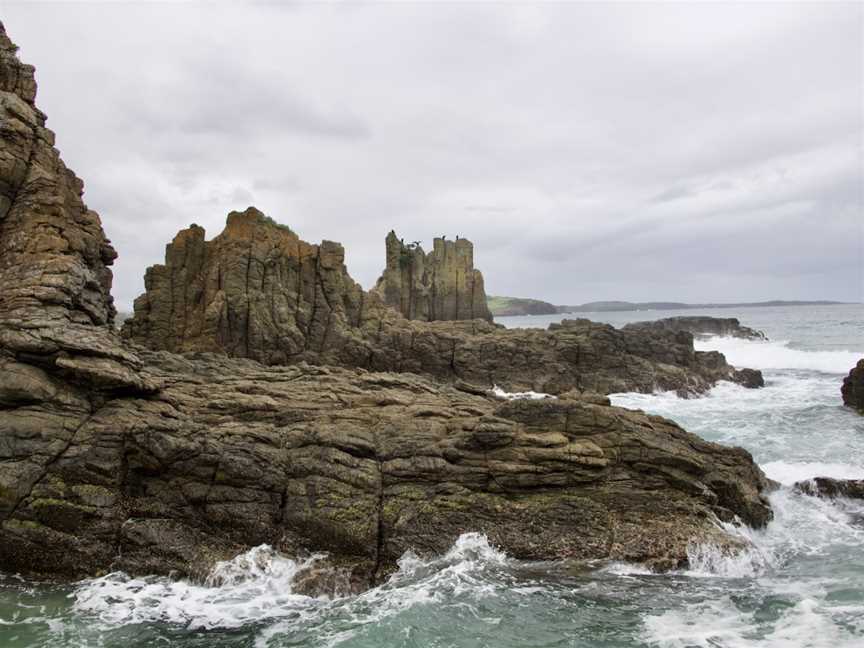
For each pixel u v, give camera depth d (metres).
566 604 18.50
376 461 23.14
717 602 18.61
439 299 102.38
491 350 57.00
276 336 52.09
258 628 17.48
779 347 94.62
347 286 57.81
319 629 17.39
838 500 25.81
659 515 22.00
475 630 17.20
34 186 27.80
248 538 20.95
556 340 58.84
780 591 19.27
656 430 25.23
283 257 54.75
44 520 20.23
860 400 46.84
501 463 22.80
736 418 45.22
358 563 20.38
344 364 53.94
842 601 18.52
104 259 32.19
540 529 21.45
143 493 21.48
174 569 19.95
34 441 21.03
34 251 26.62
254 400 26.06
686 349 62.81
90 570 19.95
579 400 27.89
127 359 23.94
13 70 30.02
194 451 21.62
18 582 19.56
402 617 17.88
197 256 54.56
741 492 23.77
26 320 23.38
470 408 27.16
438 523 21.45
